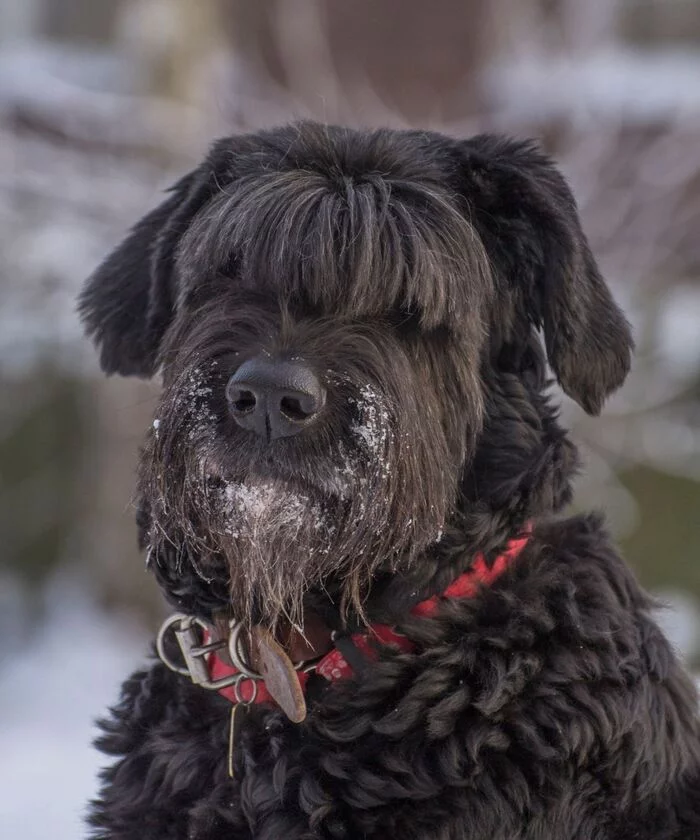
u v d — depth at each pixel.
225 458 5.79
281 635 6.04
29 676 19.02
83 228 17.64
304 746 5.54
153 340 6.95
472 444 6.22
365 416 5.71
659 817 5.71
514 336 6.58
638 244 17.89
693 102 18.75
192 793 5.75
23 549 22.83
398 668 5.66
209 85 18.36
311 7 18.25
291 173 6.21
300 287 5.95
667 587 18.36
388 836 5.33
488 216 6.51
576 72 19.16
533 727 5.51
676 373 17.83
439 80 18.75
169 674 6.24
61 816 11.96
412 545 5.91
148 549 6.44
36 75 19.58
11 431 22.58
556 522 6.49
